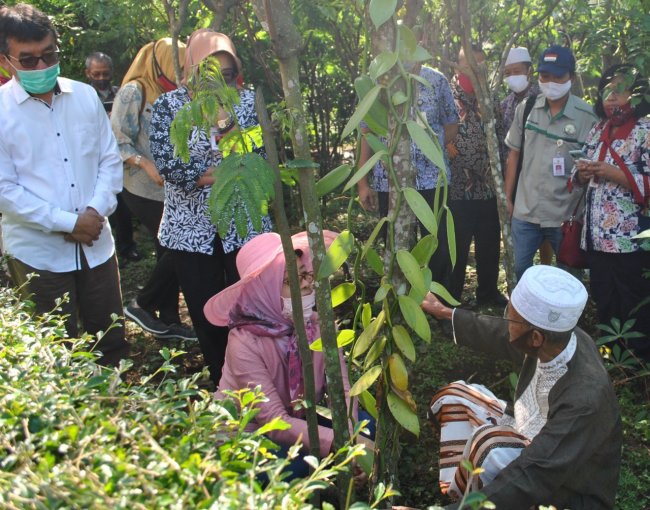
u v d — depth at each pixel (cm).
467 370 455
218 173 214
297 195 785
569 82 475
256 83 736
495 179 406
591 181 444
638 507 336
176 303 525
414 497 342
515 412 289
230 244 405
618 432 262
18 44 337
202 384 437
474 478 273
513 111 574
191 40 389
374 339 240
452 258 231
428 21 491
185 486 154
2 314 244
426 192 518
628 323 410
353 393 232
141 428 166
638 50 459
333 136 856
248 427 304
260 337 306
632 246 430
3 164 355
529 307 254
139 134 543
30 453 154
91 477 145
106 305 388
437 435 380
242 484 150
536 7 673
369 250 238
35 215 354
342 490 249
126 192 557
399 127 222
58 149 362
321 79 816
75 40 780
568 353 257
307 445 293
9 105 355
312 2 630
